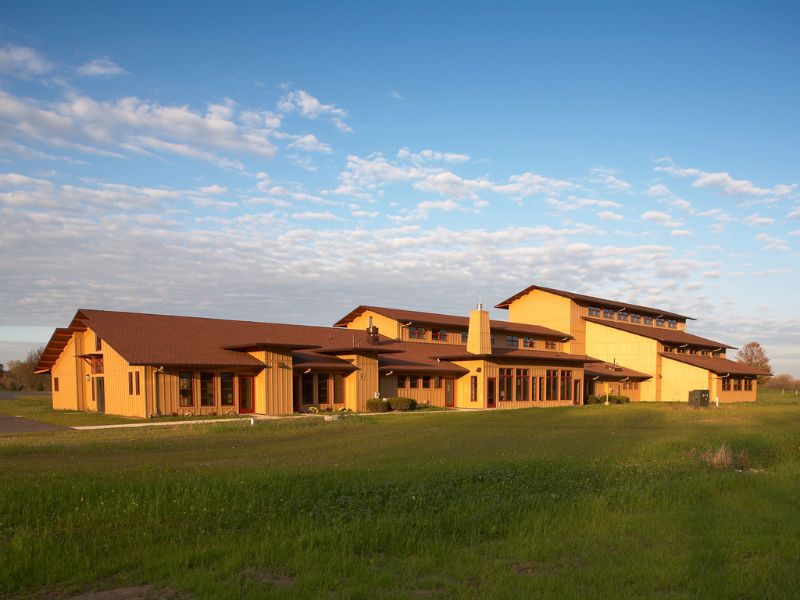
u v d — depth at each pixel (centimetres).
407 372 4094
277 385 3419
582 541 842
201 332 3725
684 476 1318
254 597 626
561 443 1931
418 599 632
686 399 5488
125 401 3203
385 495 1052
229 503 970
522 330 5028
